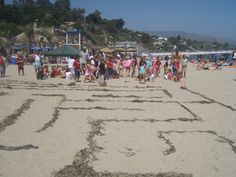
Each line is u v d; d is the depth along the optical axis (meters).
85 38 127.31
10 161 8.45
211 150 9.64
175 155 9.17
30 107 15.09
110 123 12.52
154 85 24.25
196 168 8.30
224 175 7.91
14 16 120.75
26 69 39.38
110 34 180.88
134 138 10.67
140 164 8.48
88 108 15.12
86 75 26.12
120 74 32.25
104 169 8.08
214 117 13.92
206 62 52.47
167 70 29.83
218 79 30.03
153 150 9.55
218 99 18.45
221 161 8.80
